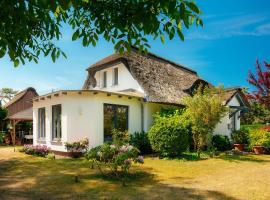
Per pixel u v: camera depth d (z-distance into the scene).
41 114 18.83
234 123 21.92
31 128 30.62
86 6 4.17
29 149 16.50
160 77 20.25
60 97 16.12
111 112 16.19
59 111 16.69
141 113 17.61
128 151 9.53
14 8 3.63
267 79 19.23
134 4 3.62
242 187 8.11
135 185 8.52
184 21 3.28
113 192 7.71
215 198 7.06
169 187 8.24
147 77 19.06
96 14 4.18
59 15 4.86
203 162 13.05
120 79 20.42
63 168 11.42
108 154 9.62
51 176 9.86
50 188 8.20
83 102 15.39
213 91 15.36
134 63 19.48
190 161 13.37
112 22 4.15
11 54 4.18
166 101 17.38
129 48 4.20
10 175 10.16
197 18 4.00
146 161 13.39
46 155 15.30
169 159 13.91
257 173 10.19
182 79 22.12
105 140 15.64
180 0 3.25
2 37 4.14
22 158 14.62
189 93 21.16
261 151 16.72
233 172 10.53
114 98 16.17
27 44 5.16
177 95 19.22
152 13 3.40
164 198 7.10
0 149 20.86
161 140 14.12
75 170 10.95
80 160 13.57
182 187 8.23
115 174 9.95
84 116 15.30
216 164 12.48
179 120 15.07
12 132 27.94
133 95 16.55
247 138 19.19
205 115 14.27
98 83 22.94
